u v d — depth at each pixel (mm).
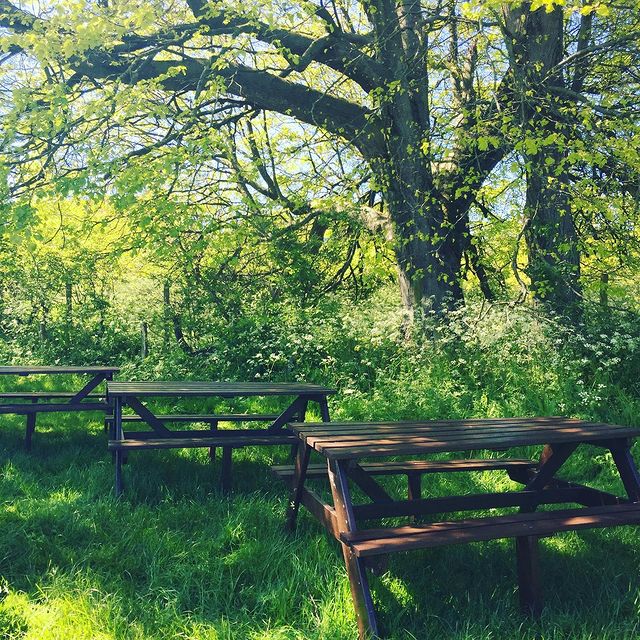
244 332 10609
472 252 10875
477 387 7863
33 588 3117
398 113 10055
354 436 3441
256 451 6008
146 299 13594
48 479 5094
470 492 4891
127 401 5199
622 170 9016
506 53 9375
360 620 2695
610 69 10094
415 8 10000
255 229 11219
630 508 3281
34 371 6633
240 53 10281
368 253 11039
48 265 14070
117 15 9383
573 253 9406
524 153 8469
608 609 2941
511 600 3053
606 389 7242
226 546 3734
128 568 3402
